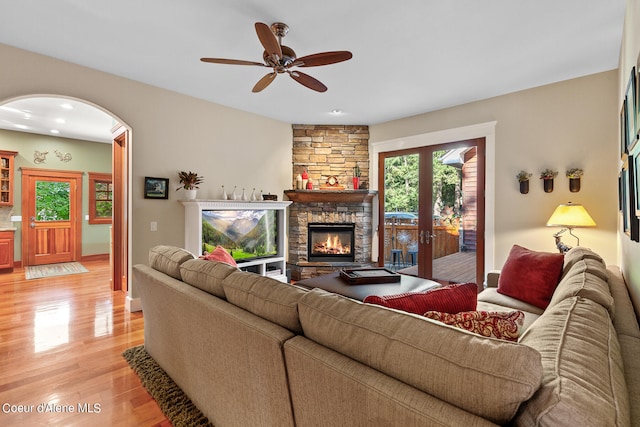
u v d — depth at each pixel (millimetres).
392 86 3611
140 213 3605
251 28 2498
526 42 2664
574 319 1103
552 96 3512
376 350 945
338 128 5234
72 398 1969
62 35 2631
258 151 4754
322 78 3398
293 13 2285
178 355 1952
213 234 4082
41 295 4152
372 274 3191
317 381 1043
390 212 5020
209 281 1751
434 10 2236
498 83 3521
